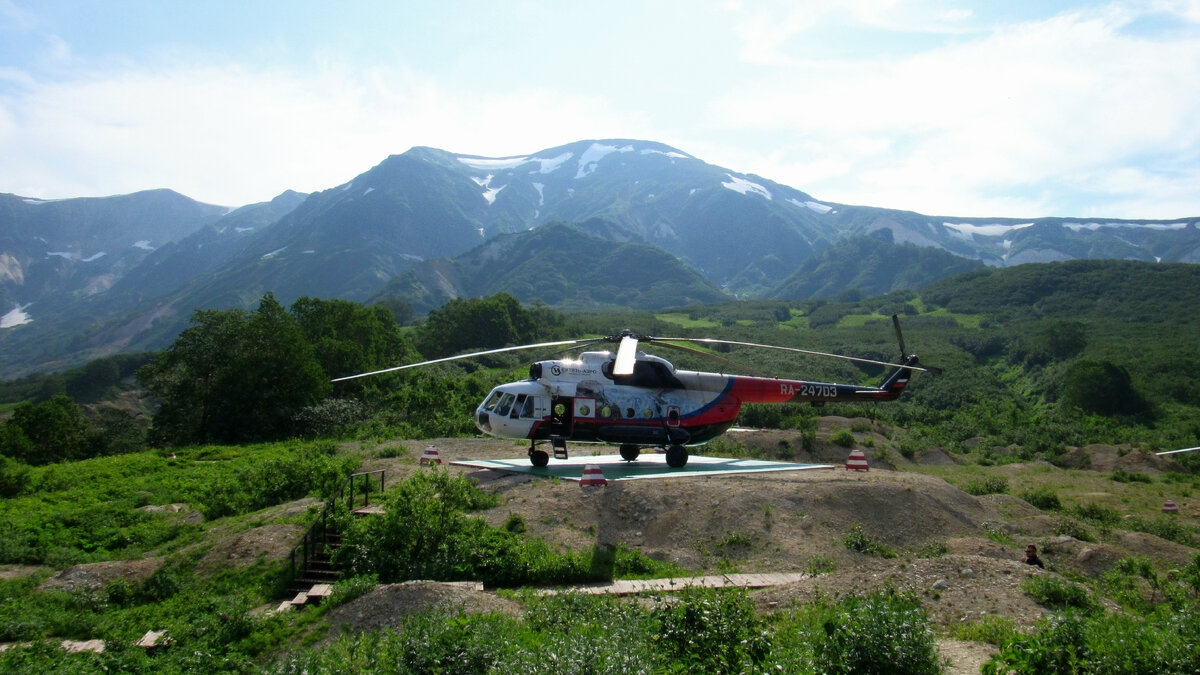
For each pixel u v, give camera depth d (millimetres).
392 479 20266
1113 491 30500
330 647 10023
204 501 20938
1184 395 55938
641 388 21062
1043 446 44000
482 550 14484
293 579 14336
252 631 11852
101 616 13281
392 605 11805
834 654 8547
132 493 23000
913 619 8766
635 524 16938
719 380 21672
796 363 67000
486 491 18422
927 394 63375
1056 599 11383
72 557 17125
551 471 20328
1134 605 14102
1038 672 8117
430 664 8734
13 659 10734
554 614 11016
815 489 18562
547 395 20469
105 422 48531
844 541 16594
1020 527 19516
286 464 21219
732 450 32094
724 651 8945
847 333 93500
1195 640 7938
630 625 9719
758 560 15609
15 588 14984
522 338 86688
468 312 81312
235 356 39625
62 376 119812
